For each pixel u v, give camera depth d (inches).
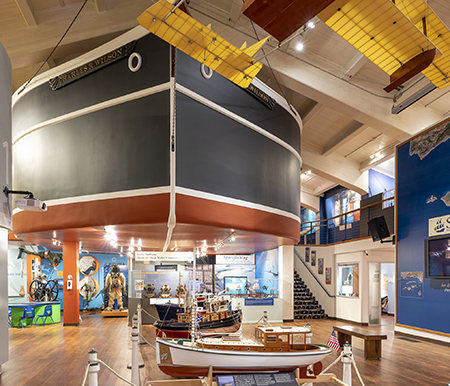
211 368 223.8
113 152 327.6
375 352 361.1
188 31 179.5
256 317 628.7
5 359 301.7
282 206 423.8
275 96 427.2
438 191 452.1
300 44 465.4
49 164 366.6
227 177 346.9
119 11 465.1
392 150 717.3
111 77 338.0
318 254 746.8
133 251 658.8
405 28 179.3
